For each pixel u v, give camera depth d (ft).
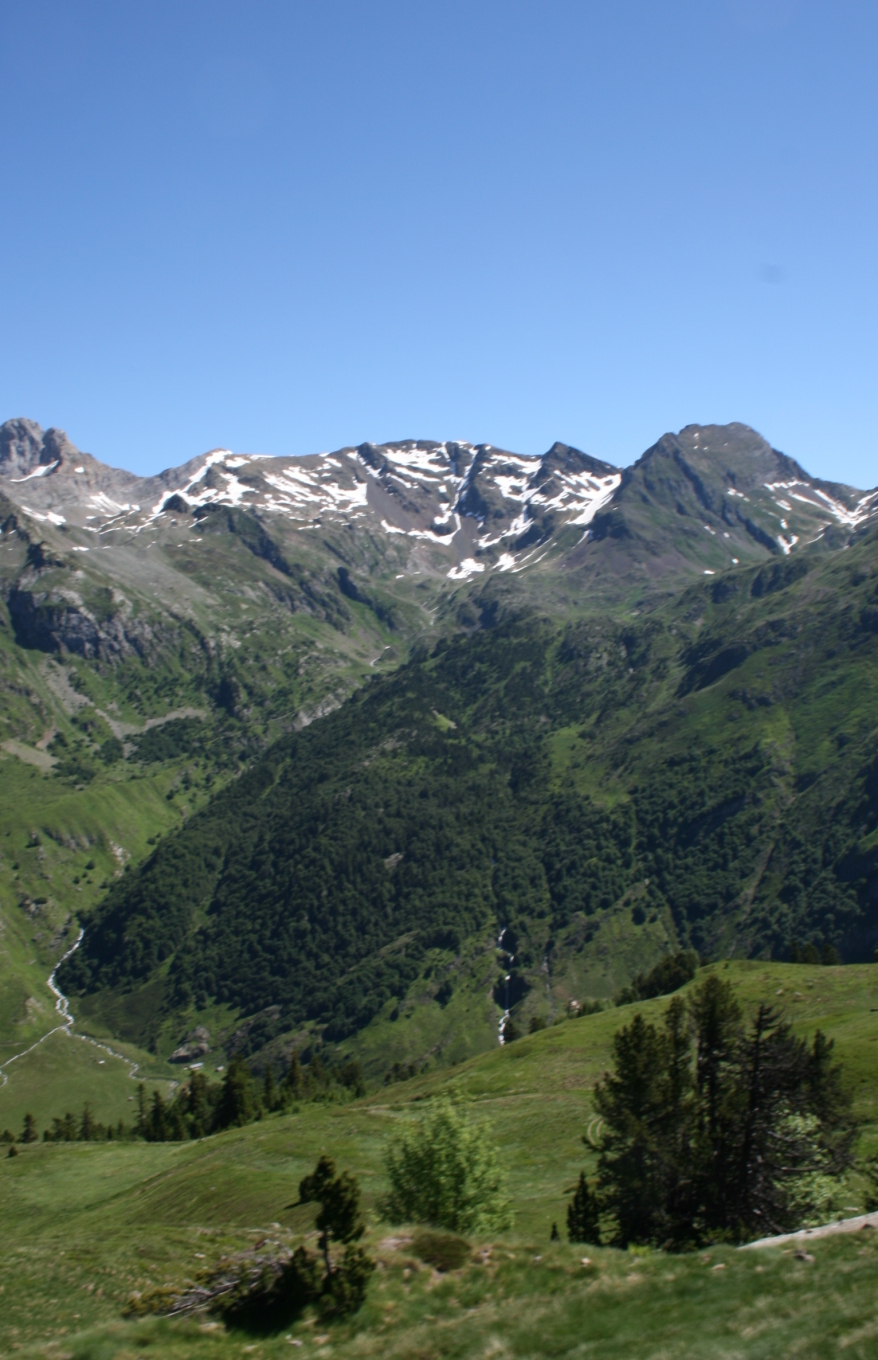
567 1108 269.23
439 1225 139.13
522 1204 191.42
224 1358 90.02
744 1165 135.85
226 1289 103.04
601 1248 108.17
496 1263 104.63
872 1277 83.10
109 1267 139.54
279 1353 90.22
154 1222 234.99
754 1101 139.44
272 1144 276.82
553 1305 91.15
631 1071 144.77
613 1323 85.20
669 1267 96.17
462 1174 144.66
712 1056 150.00
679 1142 139.74
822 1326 76.18
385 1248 109.29
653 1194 133.28
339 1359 87.86
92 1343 93.81
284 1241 116.67
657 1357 77.00
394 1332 91.91
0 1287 128.98
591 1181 200.23
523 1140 246.27
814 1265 88.74
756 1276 89.10
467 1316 92.63
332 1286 99.25
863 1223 99.50
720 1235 126.41
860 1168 150.51
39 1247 161.79
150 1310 110.52
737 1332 78.74
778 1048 143.33
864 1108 213.66
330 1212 106.01
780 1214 133.39
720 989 152.76
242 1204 226.17
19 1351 94.17
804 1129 145.28
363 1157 252.83
